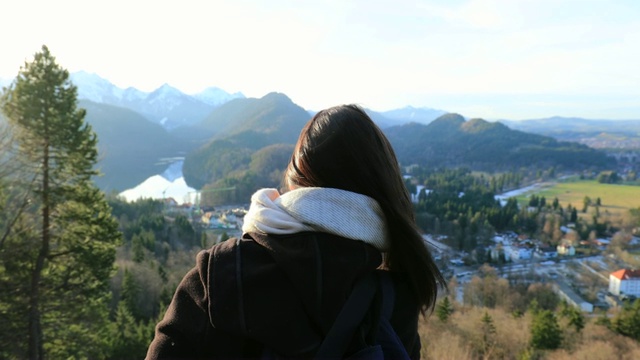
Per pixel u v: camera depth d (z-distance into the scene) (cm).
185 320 76
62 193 911
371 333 79
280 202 82
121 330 1898
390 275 96
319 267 74
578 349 1680
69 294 944
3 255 842
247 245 79
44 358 923
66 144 895
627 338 1917
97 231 966
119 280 2714
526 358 1358
